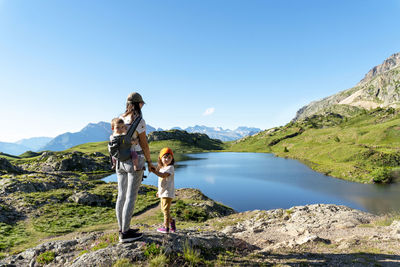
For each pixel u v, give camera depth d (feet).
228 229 39.09
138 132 13.69
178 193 131.03
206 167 325.21
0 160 153.07
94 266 13.34
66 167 280.51
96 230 67.21
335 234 30.22
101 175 264.93
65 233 65.92
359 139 444.96
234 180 220.02
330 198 151.53
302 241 23.57
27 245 54.85
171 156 17.66
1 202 86.58
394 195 153.17
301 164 327.47
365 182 196.85
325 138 533.96
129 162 13.74
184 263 14.73
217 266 15.23
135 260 13.97
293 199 151.23
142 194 121.49
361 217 40.73
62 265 15.51
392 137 404.77
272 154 533.55
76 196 99.86
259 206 137.08
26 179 115.34
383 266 15.70
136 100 14.01
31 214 80.28
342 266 16.02
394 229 28.37
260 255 18.51
